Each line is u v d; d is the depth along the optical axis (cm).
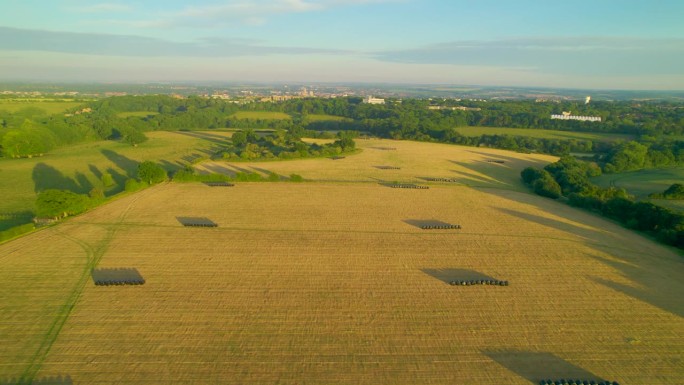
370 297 4831
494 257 5994
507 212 8150
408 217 7712
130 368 3597
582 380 3566
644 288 5169
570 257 6034
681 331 4288
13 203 8269
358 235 6750
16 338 3953
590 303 4797
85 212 7606
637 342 4088
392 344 3997
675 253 6256
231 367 3641
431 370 3666
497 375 3625
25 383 3409
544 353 3919
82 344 3891
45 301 4591
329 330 4188
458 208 8356
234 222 7231
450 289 5053
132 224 7019
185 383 3444
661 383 3562
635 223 7238
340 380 3525
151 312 4422
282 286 5038
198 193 9012
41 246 6050
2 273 5212
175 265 5528
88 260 5616
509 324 4356
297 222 7300
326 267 5572
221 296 4775
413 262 5781
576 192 9388
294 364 3697
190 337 4025
